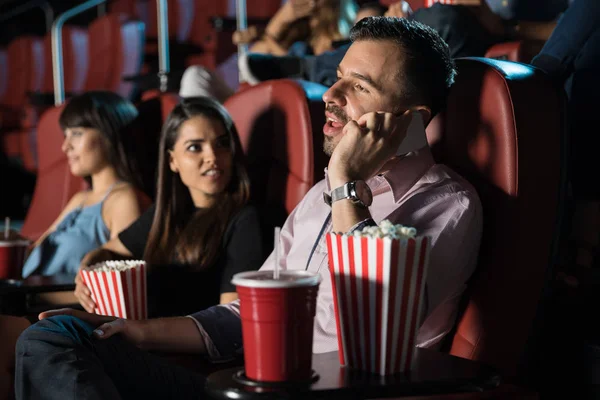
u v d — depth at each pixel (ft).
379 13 6.59
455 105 3.77
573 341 3.80
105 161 6.74
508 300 3.41
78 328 3.21
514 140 3.43
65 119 6.72
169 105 6.97
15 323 3.73
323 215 3.88
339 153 3.24
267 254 5.16
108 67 11.53
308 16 7.75
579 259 4.08
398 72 3.63
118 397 2.89
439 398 2.47
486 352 3.40
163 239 5.16
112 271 3.98
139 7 13.48
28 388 2.93
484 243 3.51
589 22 4.25
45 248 6.68
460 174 3.72
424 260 2.54
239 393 2.31
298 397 2.30
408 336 2.57
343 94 3.69
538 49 5.20
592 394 3.64
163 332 3.66
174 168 5.22
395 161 3.61
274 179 5.32
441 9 5.41
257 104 5.41
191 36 12.10
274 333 2.36
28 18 18.01
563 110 3.53
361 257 2.54
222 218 5.01
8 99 15.07
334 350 3.24
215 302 5.00
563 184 3.51
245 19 10.53
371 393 2.39
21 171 14.83
